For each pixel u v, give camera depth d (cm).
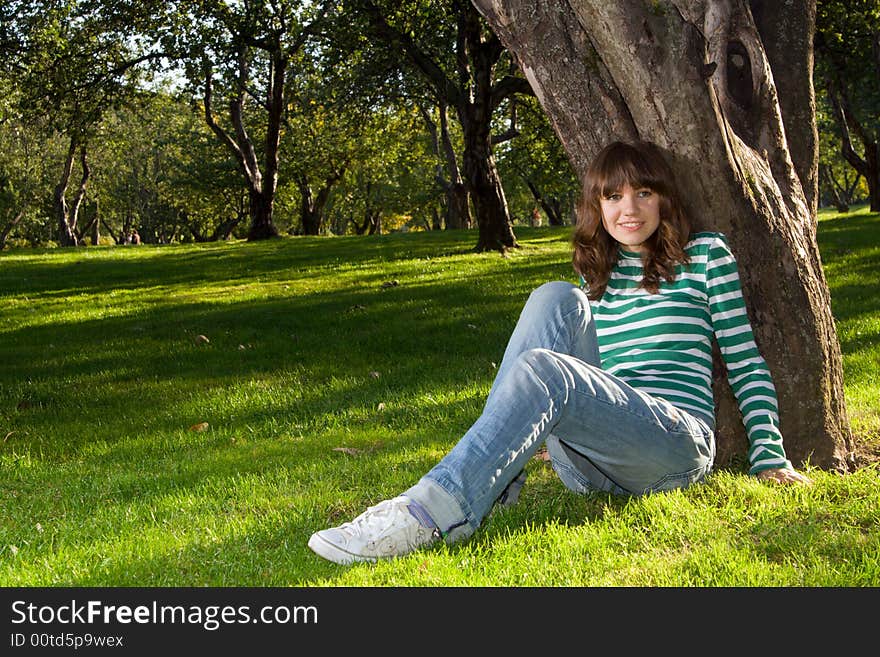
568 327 292
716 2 349
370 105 2295
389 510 270
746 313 313
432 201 4484
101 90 2508
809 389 346
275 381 698
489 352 761
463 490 266
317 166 3812
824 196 6284
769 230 337
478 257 1666
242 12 2312
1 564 303
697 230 331
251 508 364
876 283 977
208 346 874
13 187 4709
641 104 319
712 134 320
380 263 1662
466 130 1808
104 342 934
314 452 467
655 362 304
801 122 379
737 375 317
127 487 420
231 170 3950
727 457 352
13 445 540
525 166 3422
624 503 316
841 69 2122
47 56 2366
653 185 301
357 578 259
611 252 317
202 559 297
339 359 772
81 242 5800
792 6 380
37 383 742
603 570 261
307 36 2150
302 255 1952
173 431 560
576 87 333
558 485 355
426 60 1858
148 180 5119
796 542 270
